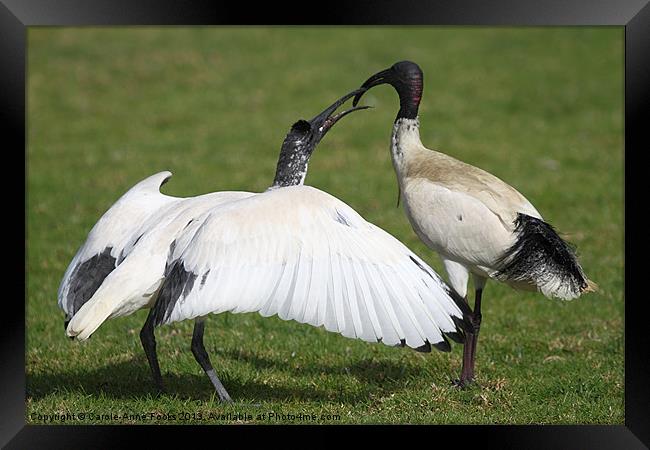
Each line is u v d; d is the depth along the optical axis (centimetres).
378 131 2809
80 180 2358
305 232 919
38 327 1375
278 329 1358
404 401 1080
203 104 3125
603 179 2350
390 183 2300
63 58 3534
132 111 3062
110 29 3844
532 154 2591
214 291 896
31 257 1758
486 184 1107
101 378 1158
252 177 2344
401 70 1220
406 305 904
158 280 945
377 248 929
